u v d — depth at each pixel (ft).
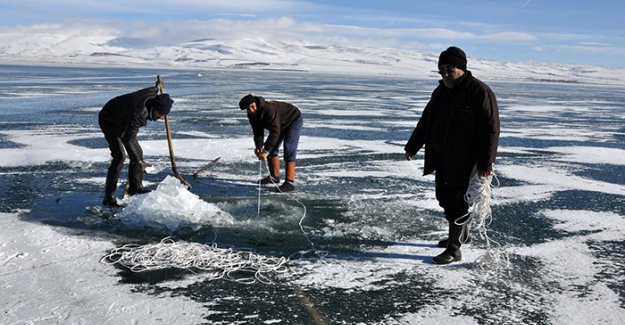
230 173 25.53
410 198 21.38
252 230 16.71
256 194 21.50
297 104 72.33
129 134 18.85
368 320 10.87
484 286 12.73
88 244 14.97
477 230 17.37
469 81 13.01
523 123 55.72
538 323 10.91
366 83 171.53
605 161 32.27
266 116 21.52
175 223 16.81
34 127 40.98
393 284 12.76
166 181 19.34
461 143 13.16
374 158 30.96
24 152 29.63
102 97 72.64
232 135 38.91
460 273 13.52
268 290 12.25
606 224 18.35
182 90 97.66
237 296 11.87
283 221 17.78
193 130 41.50
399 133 43.27
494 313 11.31
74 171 25.02
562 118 63.31
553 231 17.43
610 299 12.13
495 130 12.82
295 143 22.25
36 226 16.44
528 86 217.77
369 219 18.25
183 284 12.44
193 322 10.59
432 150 14.08
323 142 36.88
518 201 21.48
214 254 14.34
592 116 67.87
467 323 10.83
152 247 14.71
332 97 89.86
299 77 221.66
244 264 13.80
